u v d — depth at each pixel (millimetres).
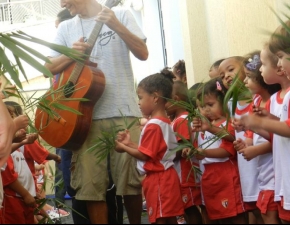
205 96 3529
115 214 4137
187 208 3867
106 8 3736
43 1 9859
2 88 3230
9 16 9852
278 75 2869
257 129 2717
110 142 3510
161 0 8641
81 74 3725
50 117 3729
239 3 4879
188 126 3414
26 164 4062
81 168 3736
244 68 3271
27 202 3732
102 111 3791
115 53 3887
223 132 3359
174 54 8195
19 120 2883
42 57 2494
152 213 3500
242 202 3480
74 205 4023
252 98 3199
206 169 3594
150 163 3494
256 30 4777
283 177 2766
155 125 3490
